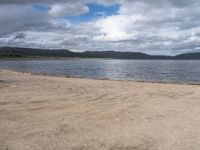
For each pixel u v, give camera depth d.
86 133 5.59
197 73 43.00
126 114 7.38
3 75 22.02
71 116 7.07
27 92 11.12
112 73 42.88
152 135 5.51
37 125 6.14
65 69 55.50
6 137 5.26
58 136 5.37
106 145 4.91
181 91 12.45
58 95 10.52
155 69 58.38
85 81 18.19
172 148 4.79
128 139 5.25
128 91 12.27
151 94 11.28
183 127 6.10
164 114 7.42
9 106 8.15
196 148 4.79
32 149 4.66
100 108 8.13
